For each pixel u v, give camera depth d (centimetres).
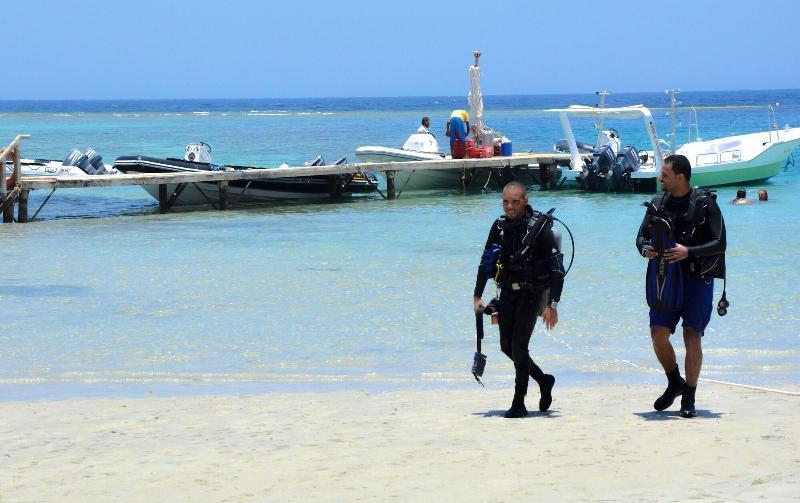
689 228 1112
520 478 891
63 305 2203
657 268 1132
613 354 1723
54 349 1786
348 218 4041
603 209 4256
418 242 3262
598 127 5362
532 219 1132
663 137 9794
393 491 861
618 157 4997
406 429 1157
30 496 881
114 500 860
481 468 938
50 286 2452
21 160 4694
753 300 2175
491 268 1148
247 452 1052
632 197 4800
